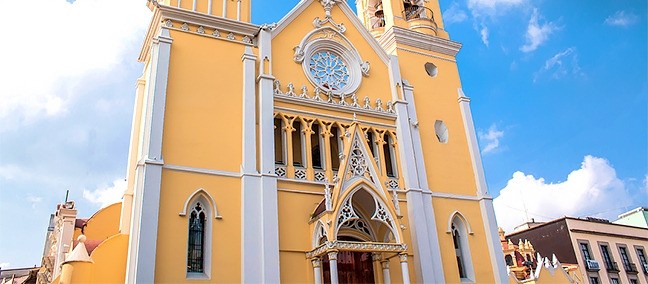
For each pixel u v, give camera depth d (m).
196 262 20.75
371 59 29.78
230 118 23.83
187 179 21.59
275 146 25.38
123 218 24.20
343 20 30.08
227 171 22.59
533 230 54.41
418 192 26.41
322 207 22.80
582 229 51.59
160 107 22.23
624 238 53.69
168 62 23.42
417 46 31.98
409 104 29.25
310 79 26.98
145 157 20.94
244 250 21.14
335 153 26.69
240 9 27.14
